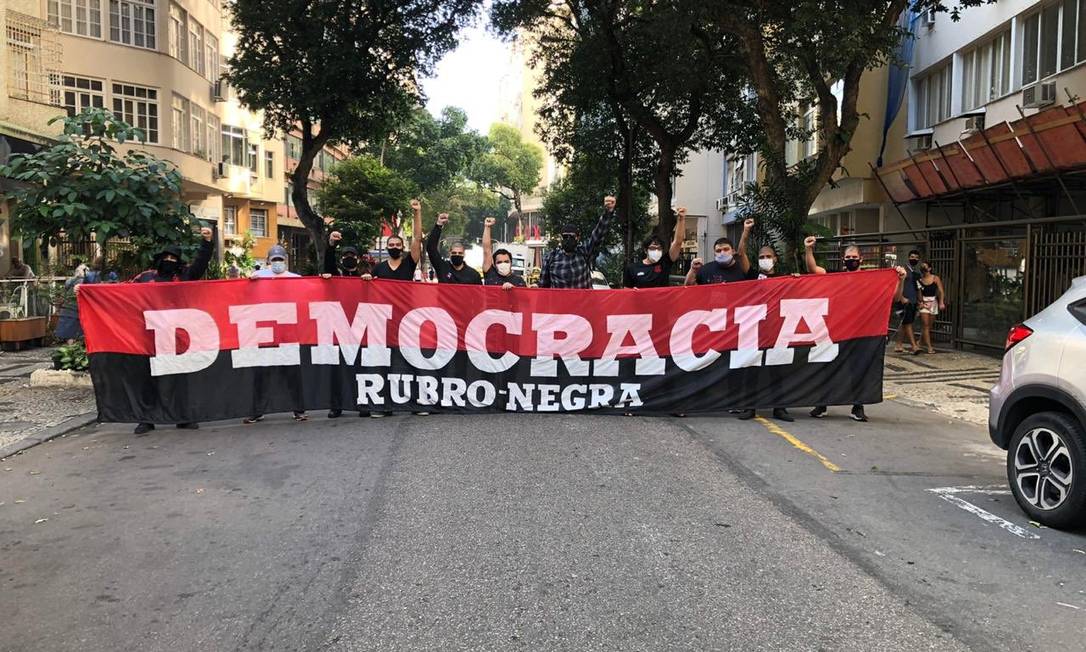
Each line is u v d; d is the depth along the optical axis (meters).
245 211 40.59
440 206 74.69
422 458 6.77
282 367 8.41
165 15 25.56
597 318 8.56
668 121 22.47
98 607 3.97
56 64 18.56
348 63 20.09
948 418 9.19
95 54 23.97
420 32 21.08
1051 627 3.74
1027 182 14.34
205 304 8.23
